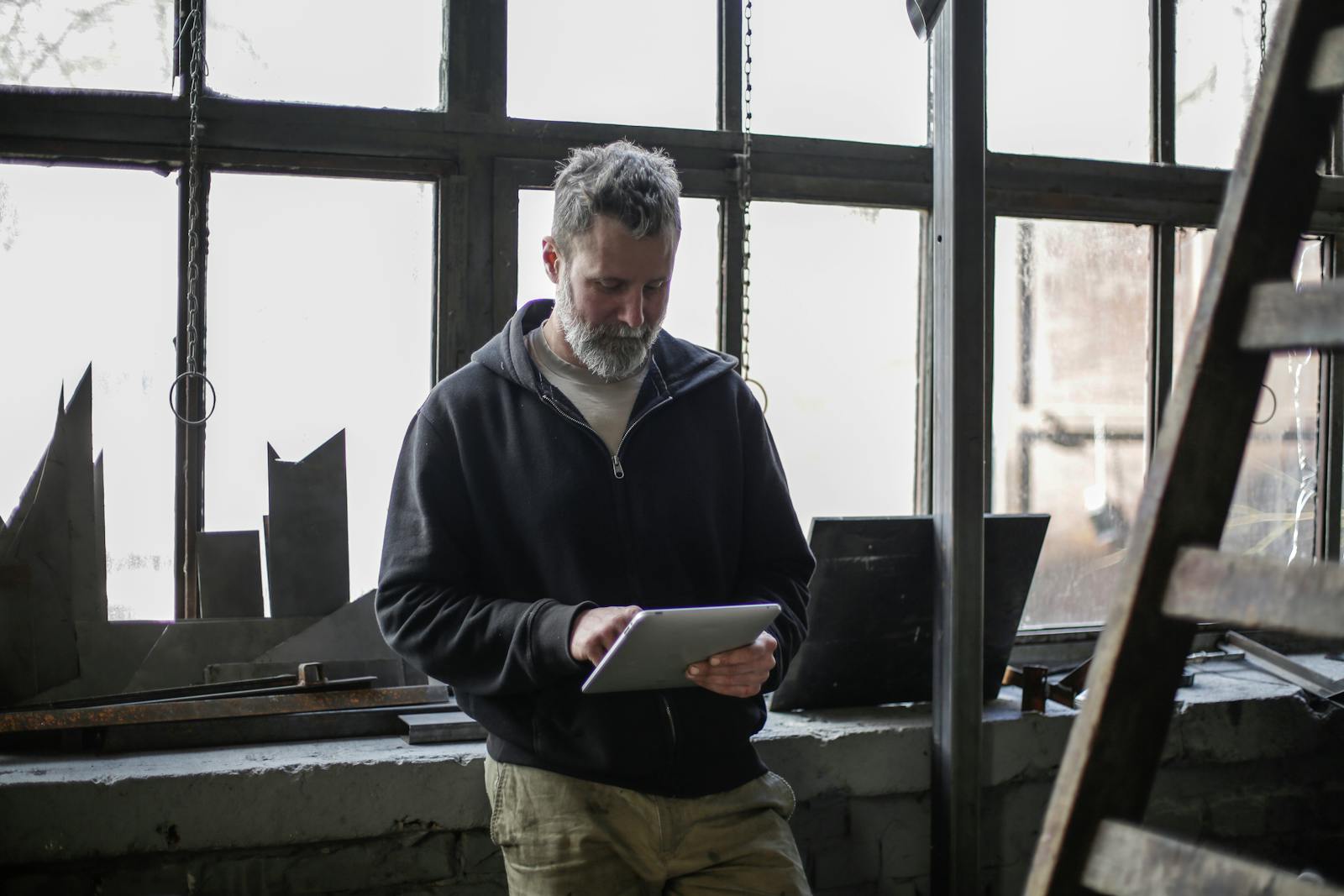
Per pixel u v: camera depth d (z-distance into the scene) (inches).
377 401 92.7
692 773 62.7
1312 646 116.1
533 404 64.8
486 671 60.8
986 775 93.5
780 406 102.7
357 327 92.0
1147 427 113.3
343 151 89.2
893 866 92.3
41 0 84.0
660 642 52.5
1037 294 108.9
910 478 107.3
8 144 82.8
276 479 89.0
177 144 86.0
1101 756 35.7
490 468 64.5
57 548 83.3
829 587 92.2
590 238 60.9
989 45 105.8
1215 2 113.9
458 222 92.0
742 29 99.1
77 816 71.7
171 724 80.5
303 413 90.9
